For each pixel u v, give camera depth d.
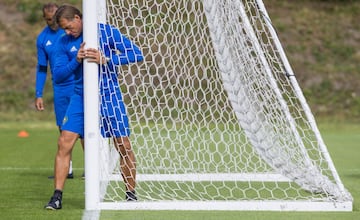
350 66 75.31
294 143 22.09
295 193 22.41
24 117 64.00
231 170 28.09
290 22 81.00
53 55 25.94
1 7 79.44
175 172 26.41
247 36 21.77
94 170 19.19
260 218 18.12
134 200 19.97
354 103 69.75
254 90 22.30
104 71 19.58
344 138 49.84
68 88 25.25
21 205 20.11
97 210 19.08
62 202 20.78
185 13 25.83
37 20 78.25
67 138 19.42
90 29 19.03
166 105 28.09
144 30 25.28
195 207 19.34
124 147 19.95
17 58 72.81
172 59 27.27
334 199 19.89
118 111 19.75
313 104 69.19
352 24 82.19
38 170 29.66
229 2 21.83
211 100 29.45
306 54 76.44
